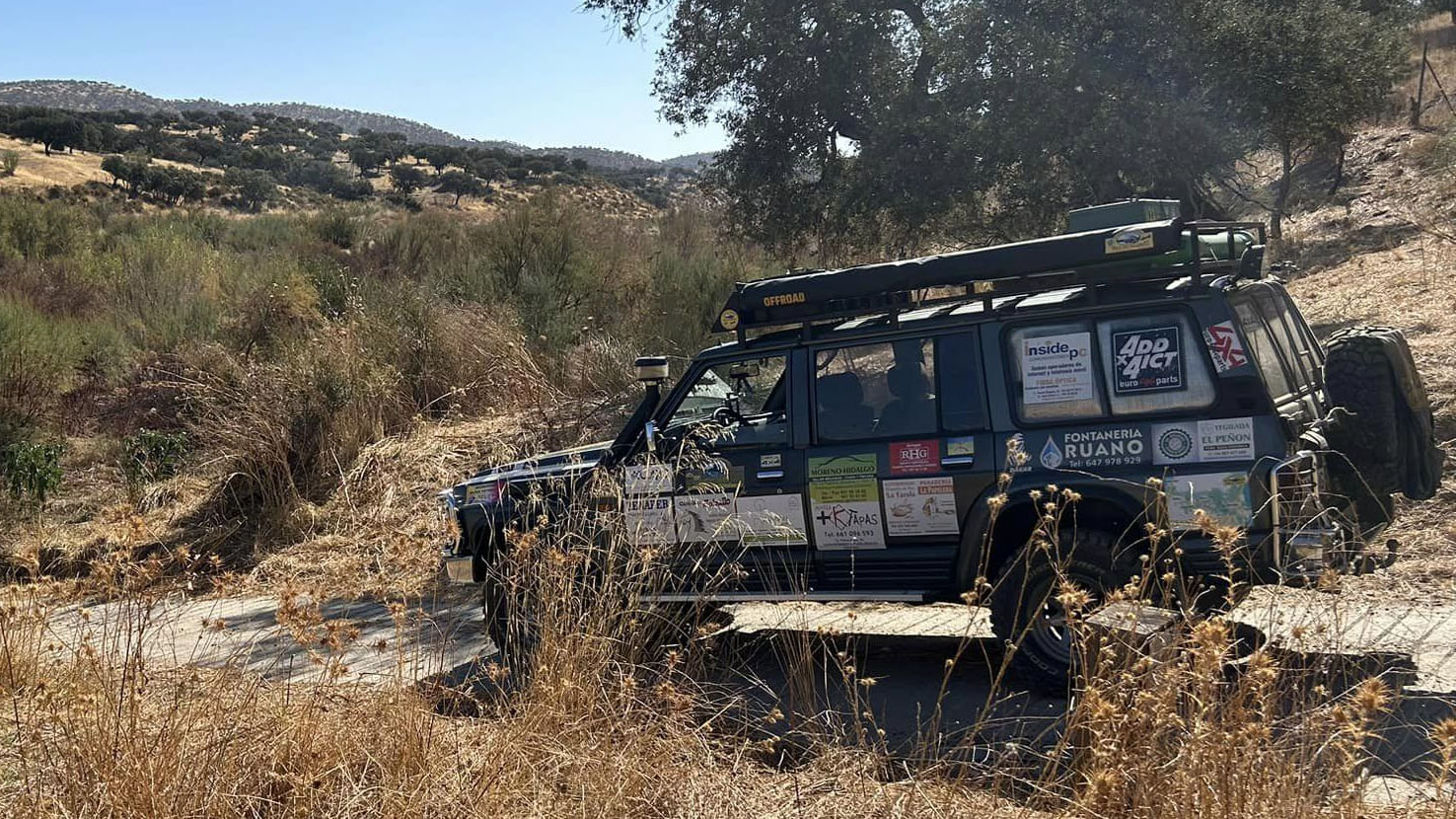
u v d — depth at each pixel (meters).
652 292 16.48
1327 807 3.52
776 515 6.47
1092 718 3.75
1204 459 5.54
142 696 4.62
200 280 20.81
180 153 105.69
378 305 15.68
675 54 15.19
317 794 4.11
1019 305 6.07
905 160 13.12
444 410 13.76
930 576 6.16
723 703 5.76
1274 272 6.80
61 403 15.39
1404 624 6.38
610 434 12.15
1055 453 5.84
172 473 12.91
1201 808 3.49
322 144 127.75
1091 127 11.98
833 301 6.49
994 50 12.42
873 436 6.29
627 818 4.05
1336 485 5.82
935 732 4.57
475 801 4.03
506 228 18.67
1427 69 27.67
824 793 4.28
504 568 6.69
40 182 76.75
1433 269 13.10
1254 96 11.86
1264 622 6.33
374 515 11.15
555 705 4.53
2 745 4.65
